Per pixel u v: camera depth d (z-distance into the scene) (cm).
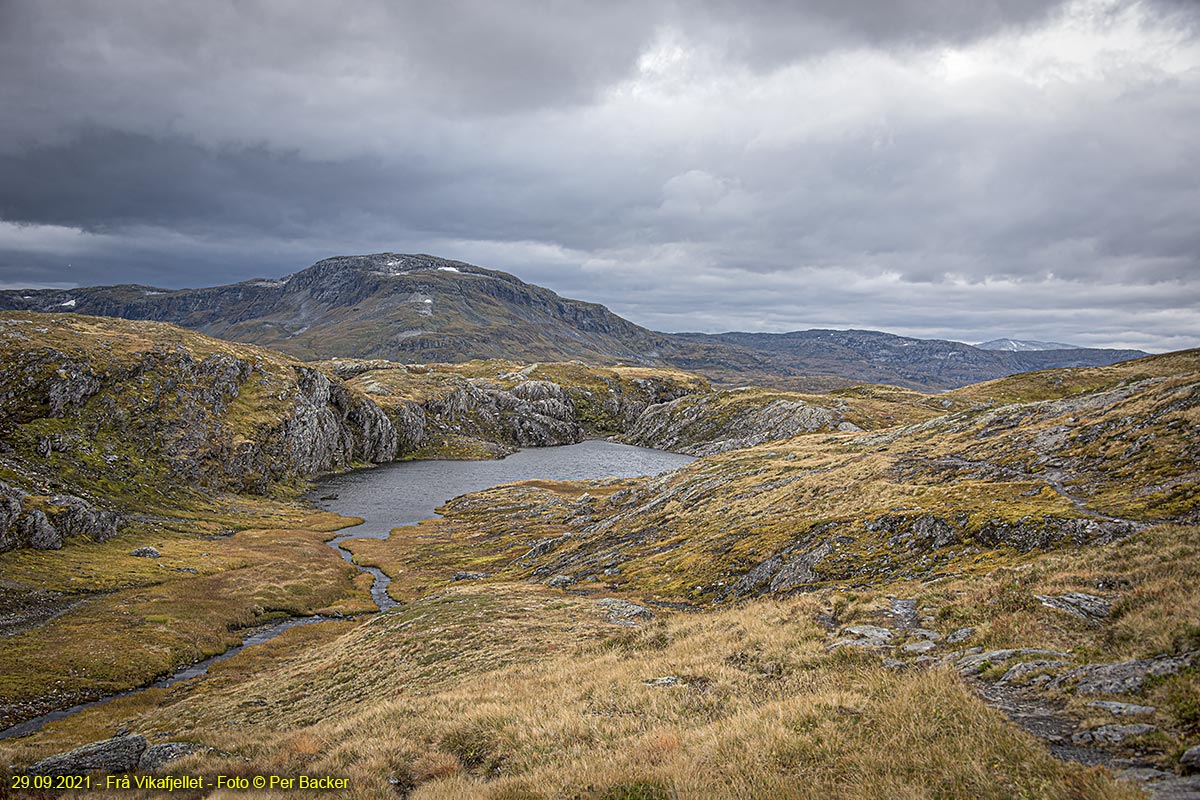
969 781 1093
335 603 7500
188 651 5734
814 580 4309
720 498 8000
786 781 1226
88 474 11344
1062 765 1076
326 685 4106
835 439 11238
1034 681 1543
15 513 7719
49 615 6169
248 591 7538
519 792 1406
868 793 1122
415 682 3559
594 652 3219
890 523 4625
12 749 2308
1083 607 2009
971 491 4906
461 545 10100
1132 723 1191
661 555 6469
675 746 1547
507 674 3108
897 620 2428
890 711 1449
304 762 2084
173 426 14038
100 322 17275
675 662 2503
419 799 1551
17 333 13538
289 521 12606
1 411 11344
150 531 10012
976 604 2308
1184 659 1374
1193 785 948
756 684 2041
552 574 7362
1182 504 3509
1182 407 4800
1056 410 6956
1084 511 3794
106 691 4841
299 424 17612
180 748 2347
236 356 18250
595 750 1677
